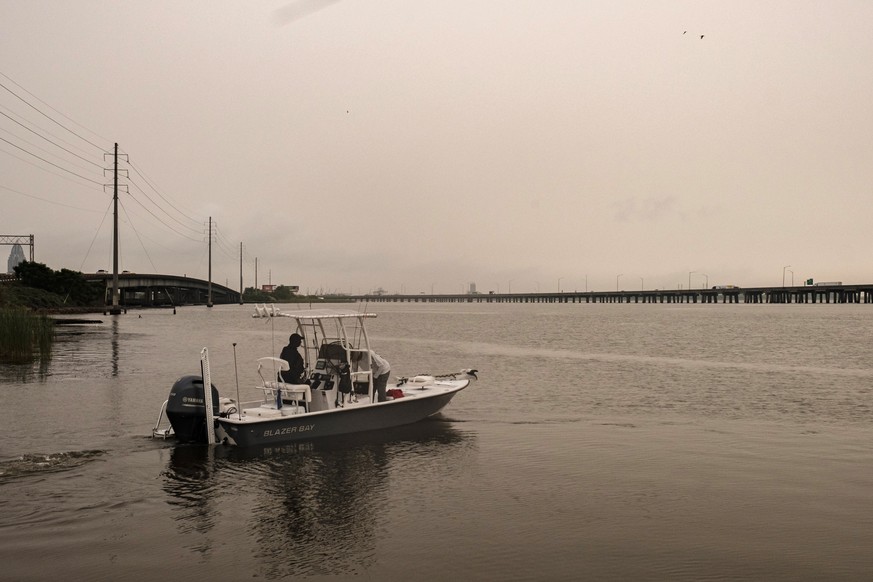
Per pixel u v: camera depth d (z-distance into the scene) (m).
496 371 29.86
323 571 8.36
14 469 12.52
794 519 10.17
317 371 15.18
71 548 9.00
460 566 8.49
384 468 12.85
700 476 12.43
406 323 89.88
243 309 158.12
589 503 10.88
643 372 29.36
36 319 33.41
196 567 8.45
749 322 87.94
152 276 134.50
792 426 17.11
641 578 8.19
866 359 35.78
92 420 16.98
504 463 13.30
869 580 8.16
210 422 14.04
